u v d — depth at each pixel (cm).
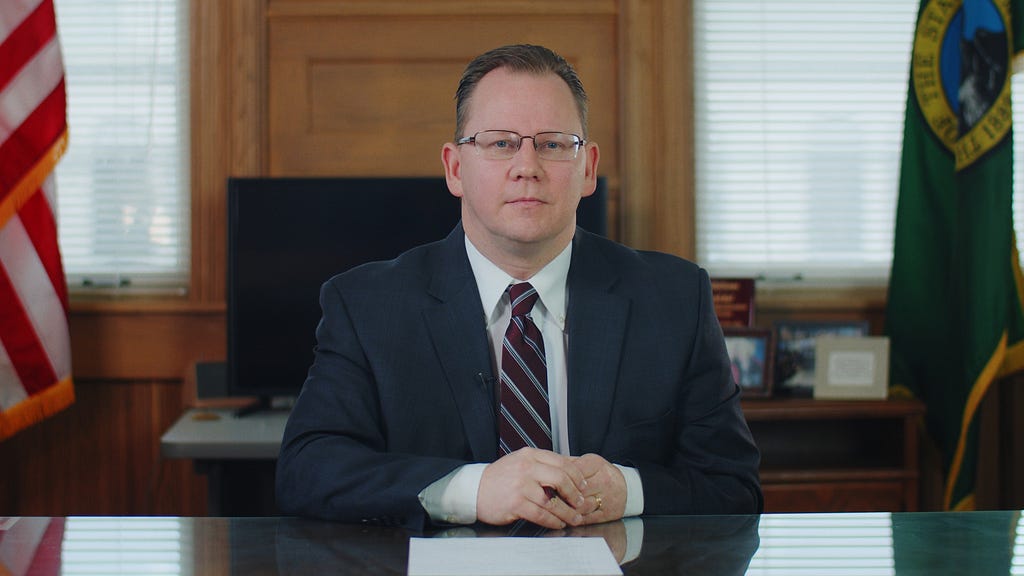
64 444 328
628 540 113
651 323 157
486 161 144
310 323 312
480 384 150
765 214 341
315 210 312
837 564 102
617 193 336
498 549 106
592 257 163
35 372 292
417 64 333
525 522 124
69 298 329
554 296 157
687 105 334
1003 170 292
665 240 334
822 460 318
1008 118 292
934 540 113
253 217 311
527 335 153
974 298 293
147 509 329
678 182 333
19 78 291
